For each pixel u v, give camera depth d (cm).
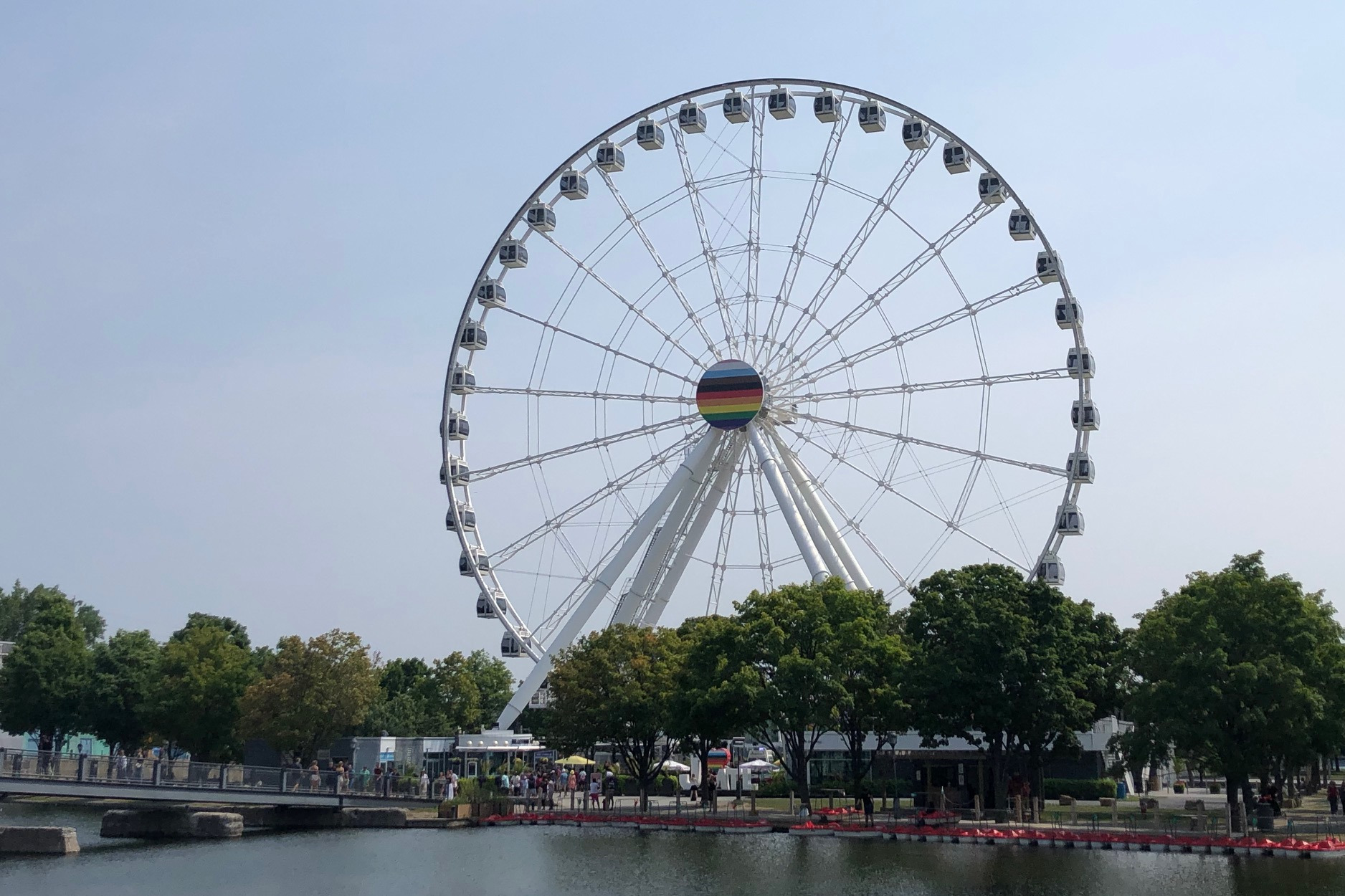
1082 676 8281
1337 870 5847
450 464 10369
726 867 6241
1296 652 7631
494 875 6091
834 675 8338
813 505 9912
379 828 8806
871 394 9750
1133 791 11962
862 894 5319
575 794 11112
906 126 9669
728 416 9831
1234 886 5366
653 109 10281
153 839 8156
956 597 8238
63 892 5722
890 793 10294
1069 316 9438
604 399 10269
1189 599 8056
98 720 13512
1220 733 7375
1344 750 9112
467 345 10419
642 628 9938
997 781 8138
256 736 11119
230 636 17338
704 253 10162
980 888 5406
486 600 10269
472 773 11769
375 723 13850
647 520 10025
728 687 8381
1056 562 9419
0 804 11588
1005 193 9525
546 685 10244
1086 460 9406
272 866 6575
